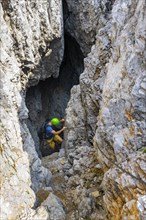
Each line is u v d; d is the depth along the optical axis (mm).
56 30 15859
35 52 15344
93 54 14406
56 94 20594
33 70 15828
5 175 10148
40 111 18781
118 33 10758
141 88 8703
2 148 10391
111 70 10922
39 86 18875
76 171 13148
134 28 9789
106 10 16438
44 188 12336
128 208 8328
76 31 18047
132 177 8477
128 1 10602
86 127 14586
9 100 11336
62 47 16969
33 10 14742
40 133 19266
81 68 20469
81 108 14773
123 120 9586
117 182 8992
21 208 10180
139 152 8766
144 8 8742
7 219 9555
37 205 11359
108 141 10008
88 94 14102
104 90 11008
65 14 18031
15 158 10812
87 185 12141
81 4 16859
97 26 16875
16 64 13414
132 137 9031
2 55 11961
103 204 10938
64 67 21125
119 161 9359
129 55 9422
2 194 9797
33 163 12164
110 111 9969
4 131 10672
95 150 12148
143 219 7500
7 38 12875
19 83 13359
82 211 11000
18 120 11867
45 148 18625
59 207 11117
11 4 13430
